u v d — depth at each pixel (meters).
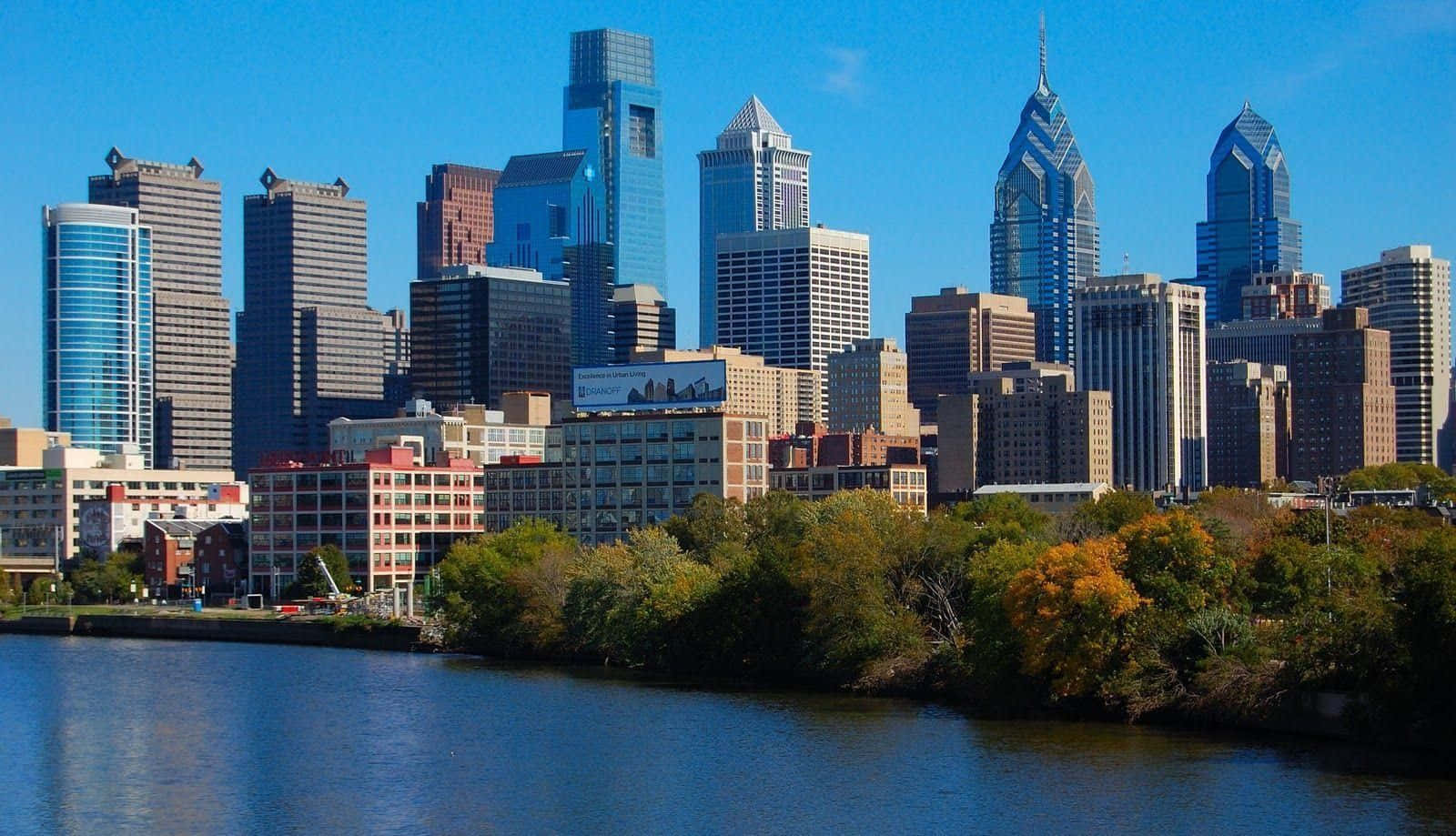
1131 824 175.88
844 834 176.38
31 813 192.88
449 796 196.75
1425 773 191.50
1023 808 183.12
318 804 194.50
